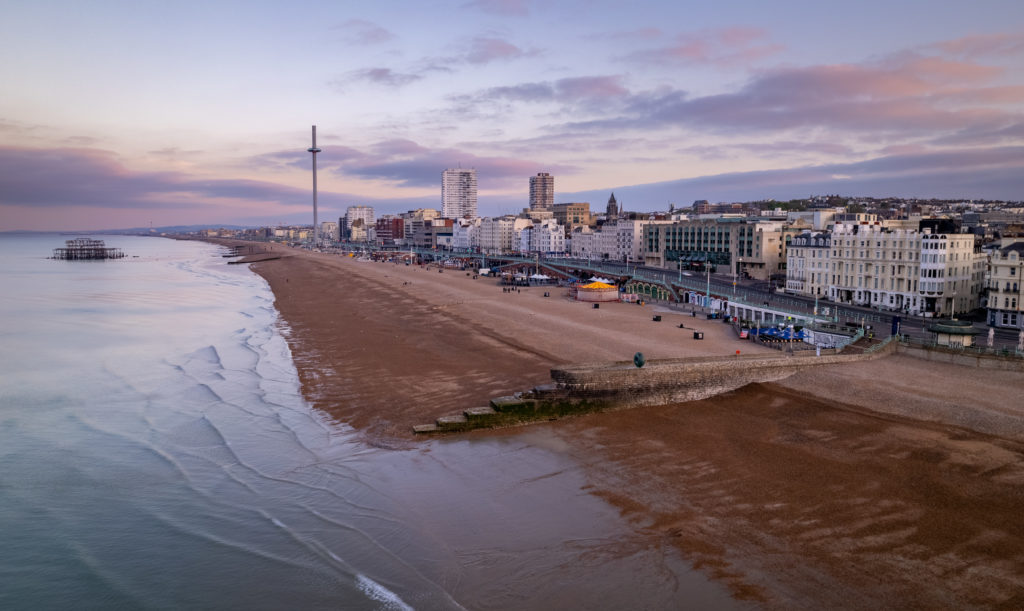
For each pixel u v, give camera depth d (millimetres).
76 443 46469
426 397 56125
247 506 35812
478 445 44906
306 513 34844
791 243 135375
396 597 26891
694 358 58656
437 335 87500
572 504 35250
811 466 39500
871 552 29484
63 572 29375
